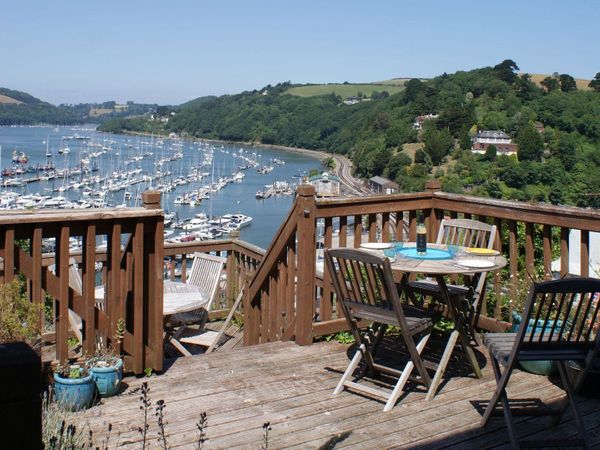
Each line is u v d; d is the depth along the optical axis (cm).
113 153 14638
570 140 6512
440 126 8762
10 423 163
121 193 8712
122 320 432
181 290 630
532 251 516
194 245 718
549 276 496
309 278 519
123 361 444
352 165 11562
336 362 483
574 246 891
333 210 523
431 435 357
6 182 9038
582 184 5712
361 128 13262
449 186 7150
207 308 661
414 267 407
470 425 370
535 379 444
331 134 16012
